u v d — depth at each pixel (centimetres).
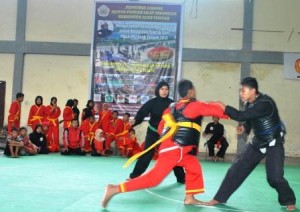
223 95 1204
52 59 1238
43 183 555
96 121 1094
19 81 1227
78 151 1016
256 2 1203
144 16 1210
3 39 1241
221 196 451
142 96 1203
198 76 1212
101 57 1213
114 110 1202
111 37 1214
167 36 1204
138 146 1074
